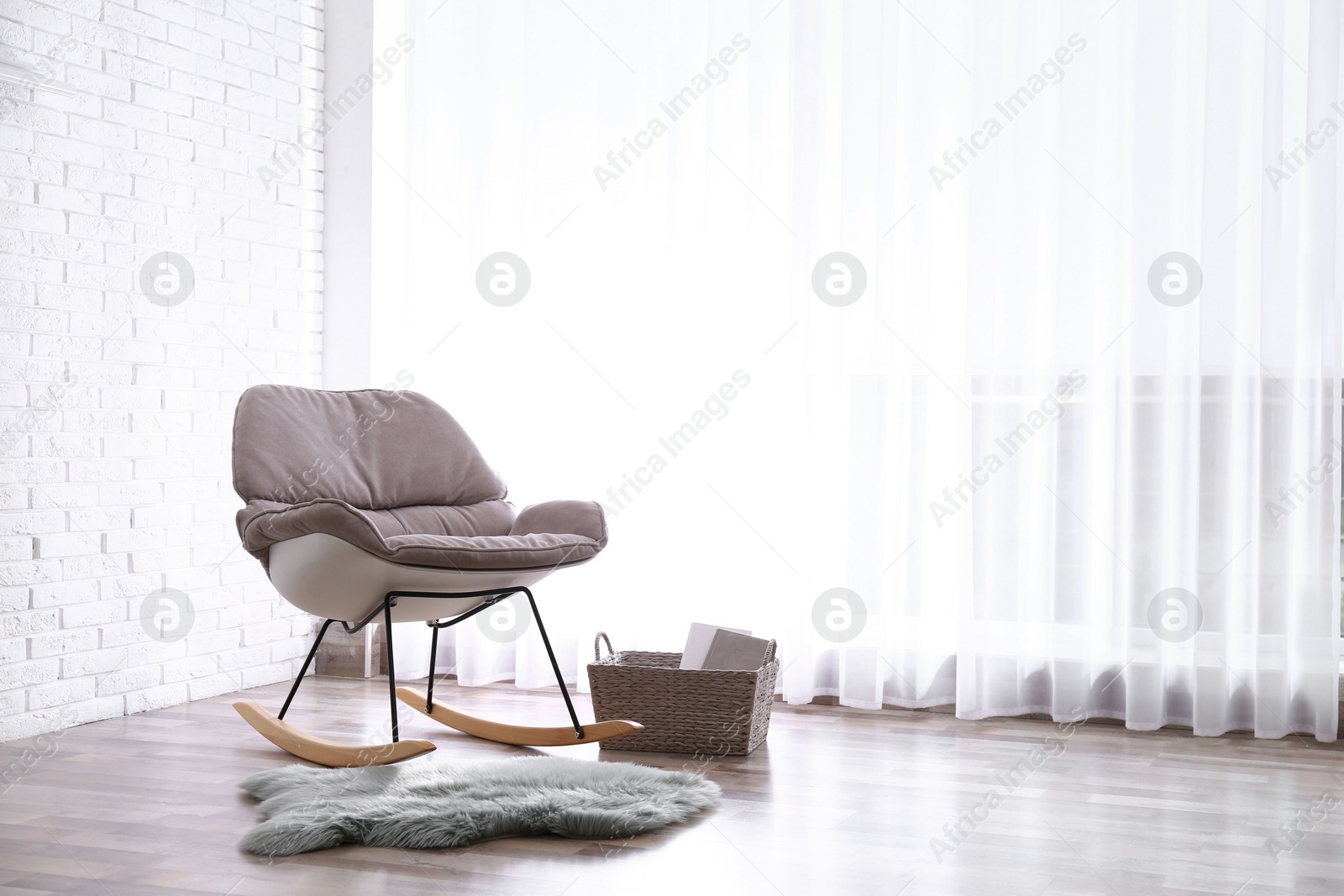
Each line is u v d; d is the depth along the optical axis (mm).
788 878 1992
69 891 1912
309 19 3914
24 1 2939
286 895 1896
